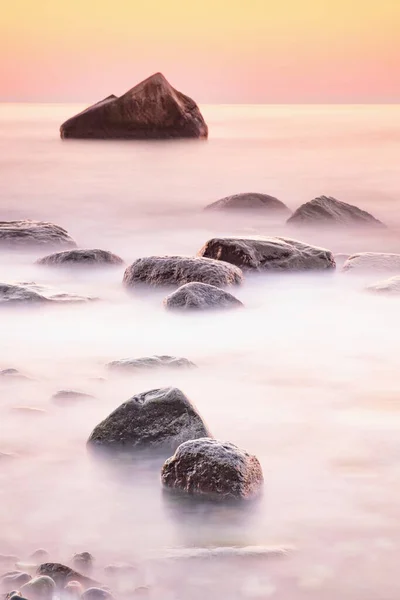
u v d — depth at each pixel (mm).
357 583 6352
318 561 6648
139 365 9594
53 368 9711
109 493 7707
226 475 7582
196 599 6129
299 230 17000
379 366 9898
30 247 14516
